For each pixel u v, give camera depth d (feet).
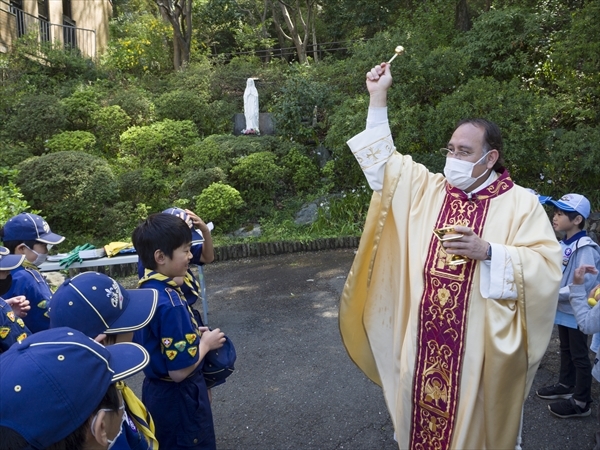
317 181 33.96
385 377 8.70
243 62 49.16
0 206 22.25
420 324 7.75
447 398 7.51
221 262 27.04
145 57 52.90
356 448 10.68
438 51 33.83
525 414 11.64
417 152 31.83
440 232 7.11
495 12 39.09
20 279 9.87
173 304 7.16
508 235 7.49
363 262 8.66
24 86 41.60
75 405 3.83
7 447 3.61
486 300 7.30
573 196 11.36
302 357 15.07
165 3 50.93
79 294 6.15
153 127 36.06
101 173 29.37
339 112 32.94
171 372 7.11
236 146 33.94
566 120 34.47
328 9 60.95
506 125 28.50
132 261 16.40
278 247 27.76
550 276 7.16
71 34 57.11
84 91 39.22
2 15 44.91
